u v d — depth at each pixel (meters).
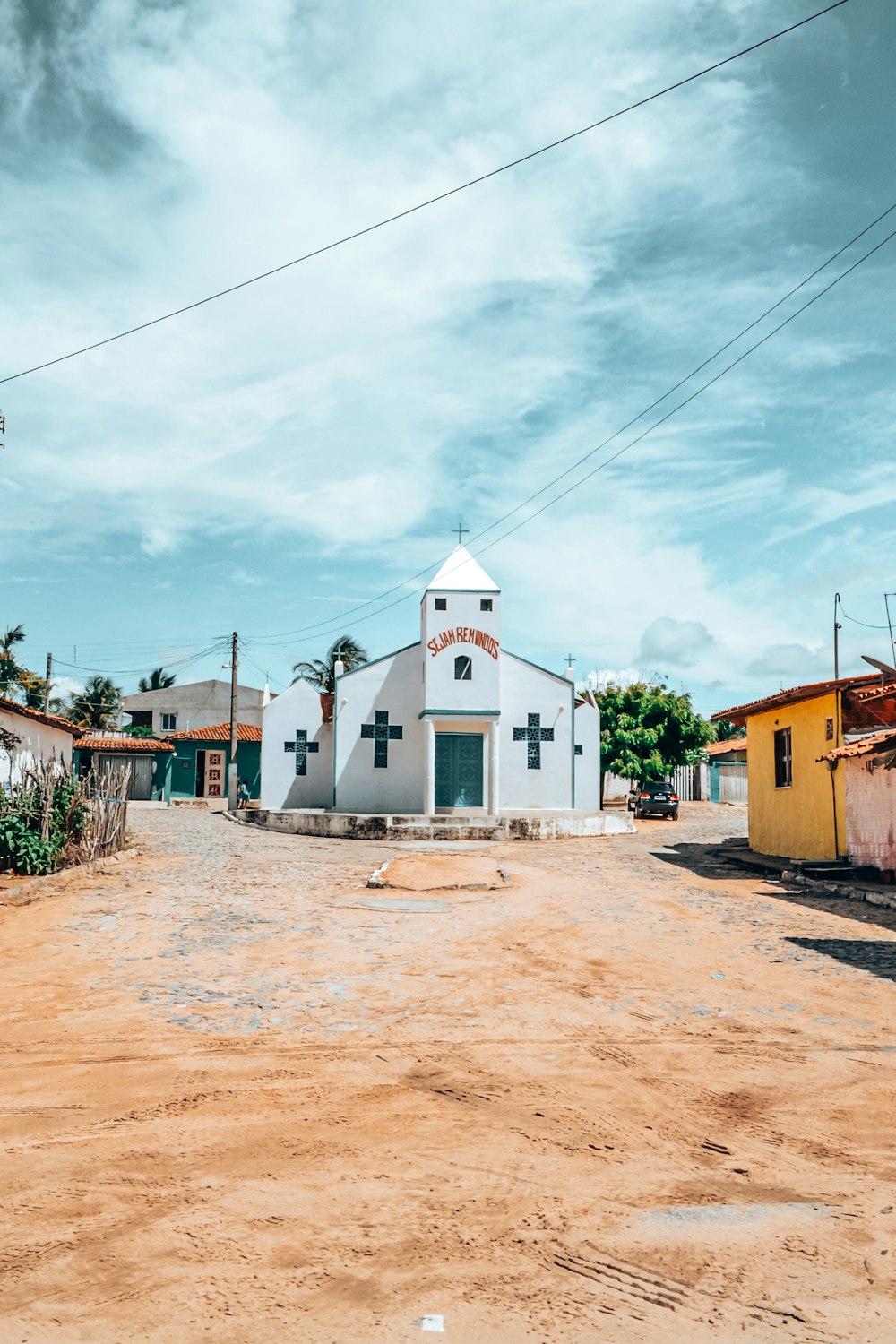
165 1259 4.09
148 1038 7.51
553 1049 7.32
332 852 22.66
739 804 46.75
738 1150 5.43
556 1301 3.81
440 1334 3.57
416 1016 8.24
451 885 16.48
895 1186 4.96
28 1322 3.61
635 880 17.69
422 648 32.19
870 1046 7.46
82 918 12.65
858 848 17.73
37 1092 6.26
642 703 40.78
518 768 31.88
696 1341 3.55
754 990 9.25
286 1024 7.94
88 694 66.88
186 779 48.56
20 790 16.92
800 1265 4.12
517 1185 4.90
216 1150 5.30
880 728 18.83
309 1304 3.75
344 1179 4.94
